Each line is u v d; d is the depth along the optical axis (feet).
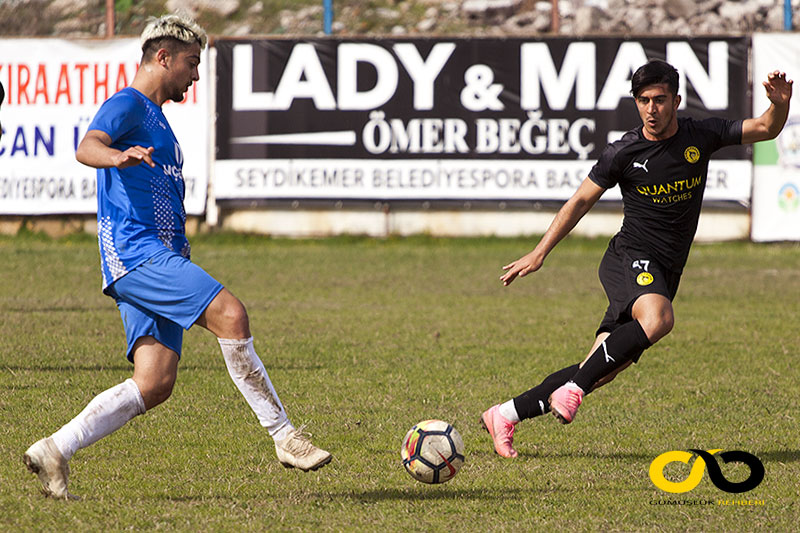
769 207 214.07
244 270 179.93
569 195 214.07
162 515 48.34
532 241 215.51
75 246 212.23
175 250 52.42
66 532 45.29
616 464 60.75
